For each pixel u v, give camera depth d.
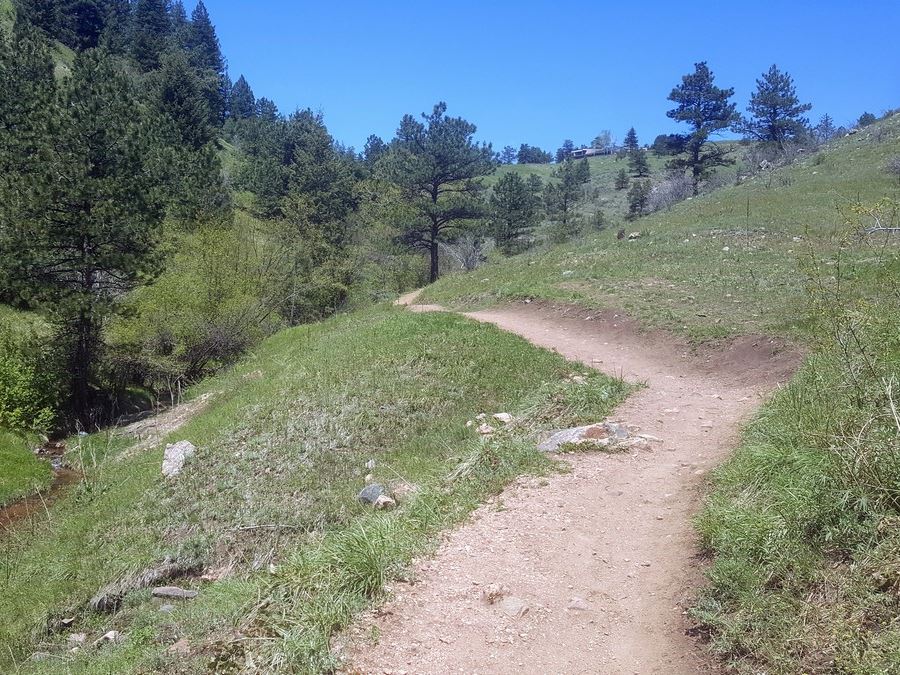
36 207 19.25
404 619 4.64
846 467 4.63
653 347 13.64
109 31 72.88
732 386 10.52
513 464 7.32
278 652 4.35
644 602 4.78
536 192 87.50
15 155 21.88
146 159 22.86
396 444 10.88
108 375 22.50
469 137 45.09
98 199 20.30
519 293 20.89
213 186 39.03
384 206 47.75
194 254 26.48
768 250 21.27
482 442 8.38
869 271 13.52
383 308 26.66
